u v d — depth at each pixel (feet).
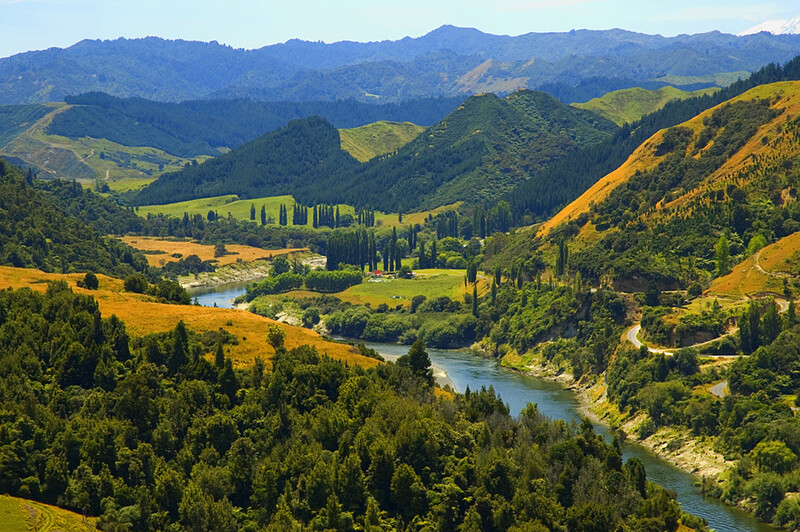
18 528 388.98
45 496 422.00
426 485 460.14
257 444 482.69
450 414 518.78
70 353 528.22
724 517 519.19
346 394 525.34
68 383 520.83
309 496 444.14
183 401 502.79
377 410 505.25
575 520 436.76
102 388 516.32
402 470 452.76
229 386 532.73
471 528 430.20
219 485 449.06
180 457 465.47
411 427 477.77
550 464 485.15
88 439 448.24
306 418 501.15
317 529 425.28
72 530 396.37
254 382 545.44
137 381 501.15
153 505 426.51
